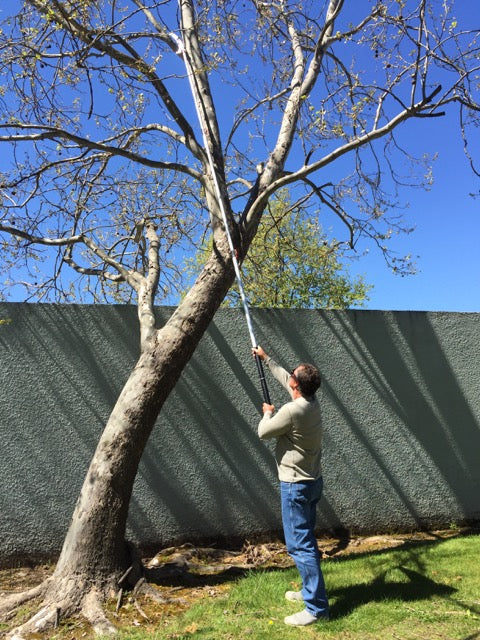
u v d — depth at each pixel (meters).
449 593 4.02
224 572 4.73
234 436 5.60
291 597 3.95
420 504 6.03
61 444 5.16
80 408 5.23
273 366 4.11
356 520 5.84
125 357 5.39
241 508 5.54
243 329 5.79
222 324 5.75
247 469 5.60
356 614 3.67
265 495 5.61
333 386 5.96
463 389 6.33
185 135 5.40
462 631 3.43
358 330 6.11
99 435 5.24
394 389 6.11
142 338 4.58
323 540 5.68
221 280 4.73
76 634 3.57
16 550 4.93
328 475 5.83
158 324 5.52
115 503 4.11
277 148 5.63
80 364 5.29
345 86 6.11
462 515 6.14
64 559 4.03
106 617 3.72
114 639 3.43
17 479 5.02
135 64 5.34
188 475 5.44
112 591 3.97
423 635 3.39
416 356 6.24
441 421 6.21
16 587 4.48
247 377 5.72
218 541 5.43
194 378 5.59
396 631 3.44
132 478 4.23
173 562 4.82
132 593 4.05
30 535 4.98
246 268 8.52
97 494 4.09
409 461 6.06
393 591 4.06
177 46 5.73
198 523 5.40
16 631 3.59
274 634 3.41
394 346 6.19
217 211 4.99
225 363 5.69
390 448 6.02
